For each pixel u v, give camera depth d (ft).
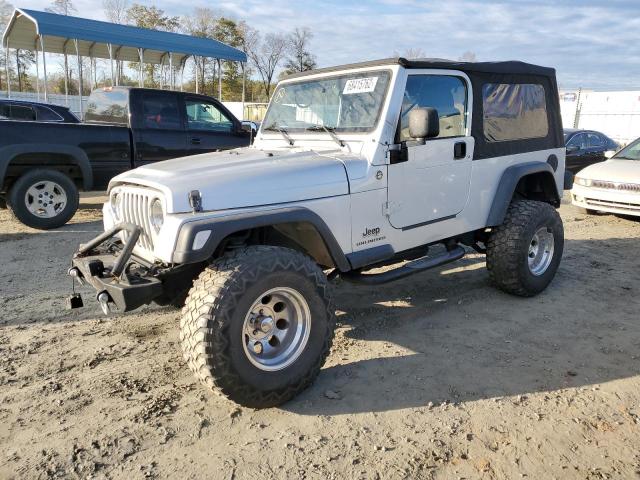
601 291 17.67
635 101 86.33
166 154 28.37
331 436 9.78
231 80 146.51
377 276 13.12
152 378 11.71
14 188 24.14
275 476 8.71
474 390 11.43
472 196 15.10
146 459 9.07
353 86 13.41
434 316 15.43
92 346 13.21
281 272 10.12
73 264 11.71
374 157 12.37
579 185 29.91
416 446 9.52
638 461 9.20
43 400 10.74
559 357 12.97
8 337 13.62
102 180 26.76
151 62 57.52
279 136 14.85
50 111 38.70
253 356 10.16
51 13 42.98
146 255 10.91
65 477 8.59
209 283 9.70
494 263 16.12
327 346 11.05
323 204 11.54
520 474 8.85
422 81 13.41
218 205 10.17
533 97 17.02
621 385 11.69
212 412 10.46
